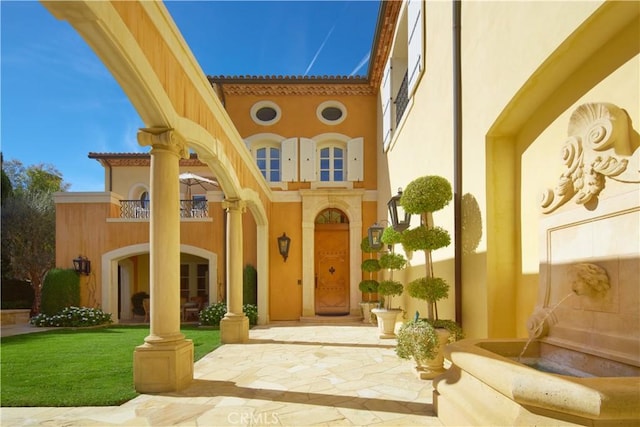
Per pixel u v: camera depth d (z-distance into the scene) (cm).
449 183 490
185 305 1190
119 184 1403
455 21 483
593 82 290
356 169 1134
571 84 316
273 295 1083
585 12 255
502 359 237
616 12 244
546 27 298
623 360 234
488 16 401
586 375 265
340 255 1137
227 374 466
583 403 173
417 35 668
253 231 1138
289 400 367
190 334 816
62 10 246
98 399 359
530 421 199
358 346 656
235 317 703
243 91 1141
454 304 486
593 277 256
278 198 1115
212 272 1098
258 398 373
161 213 407
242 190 722
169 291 411
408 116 761
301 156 1130
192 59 437
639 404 167
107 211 1091
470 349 277
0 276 1310
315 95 1159
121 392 383
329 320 1030
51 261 1395
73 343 699
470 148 448
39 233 1384
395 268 727
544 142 354
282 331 846
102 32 269
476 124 432
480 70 421
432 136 597
